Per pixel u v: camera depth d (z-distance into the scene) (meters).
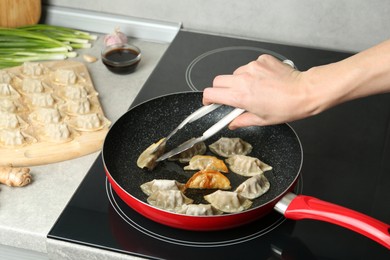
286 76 0.99
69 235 1.02
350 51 1.47
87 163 1.16
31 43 1.40
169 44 1.47
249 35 1.50
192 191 1.08
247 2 1.46
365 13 1.42
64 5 1.51
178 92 1.27
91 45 1.46
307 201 0.99
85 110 1.25
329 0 1.42
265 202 1.06
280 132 1.18
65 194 1.09
